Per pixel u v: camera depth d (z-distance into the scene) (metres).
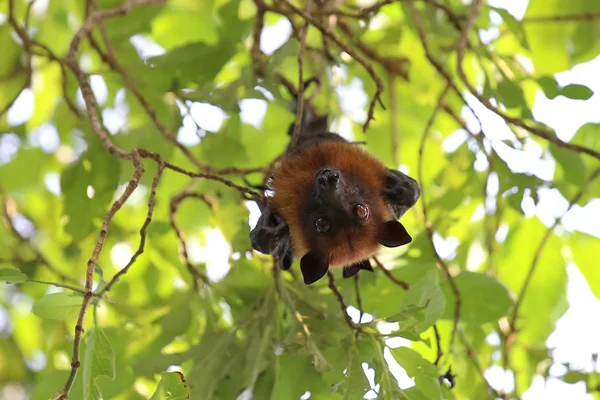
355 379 8.51
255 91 11.66
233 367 10.20
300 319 9.66
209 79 12.66
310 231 10.20
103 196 12.48
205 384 9.89
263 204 10.78
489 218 12.89
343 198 10.09
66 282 14.54
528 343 13.22
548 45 14.70
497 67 12.28
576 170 12.00
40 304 8.09
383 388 8.43
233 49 12.77
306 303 10.12
